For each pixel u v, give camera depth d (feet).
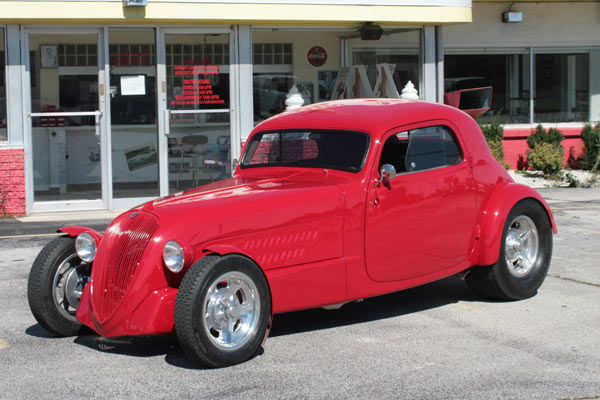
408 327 19.57
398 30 43.11
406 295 22.98
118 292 16.92
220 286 16.65
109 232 17.88
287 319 20.54
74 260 19.13
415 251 19.84
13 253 29.12
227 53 40.37
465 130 21.39
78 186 39.19
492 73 54.70
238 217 17.17
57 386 15.62
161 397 14.94
